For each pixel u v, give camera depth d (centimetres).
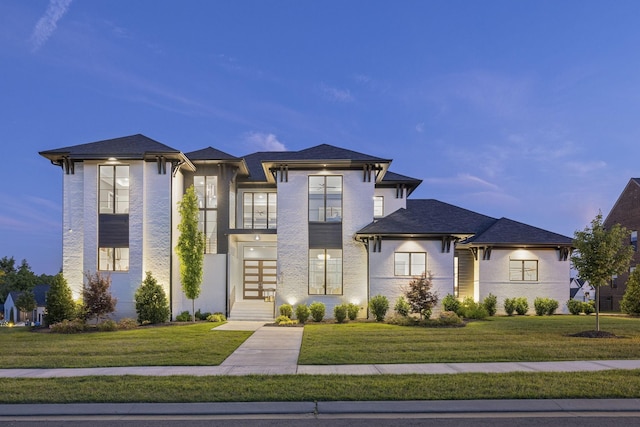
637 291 2614
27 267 6450
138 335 1731
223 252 2497
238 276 2775
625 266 1662
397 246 2378
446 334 1694
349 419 763
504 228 2817
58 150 2297
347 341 1543
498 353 1297
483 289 2711
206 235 2533
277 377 1025
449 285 2361
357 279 2419
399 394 877
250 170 2902
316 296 2406
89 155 2245
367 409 805
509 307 2655
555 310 2706
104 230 2273
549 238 2720
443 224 2427
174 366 1167
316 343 1509
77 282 2289
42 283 6488
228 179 2553
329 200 2472
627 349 1353
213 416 783
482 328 1875
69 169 2330
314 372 1084
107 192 2298
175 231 2369
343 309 2233
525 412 798
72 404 834
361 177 2477
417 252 2375
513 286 2714
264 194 2852
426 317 2144
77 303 2175
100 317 2153
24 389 920
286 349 1422
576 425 730
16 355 1323
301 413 796
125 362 1208
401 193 2834
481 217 2980
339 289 2430
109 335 1747
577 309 2691
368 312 2333
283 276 2420
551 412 798
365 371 1091
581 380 972
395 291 2355
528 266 2744
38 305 5372
